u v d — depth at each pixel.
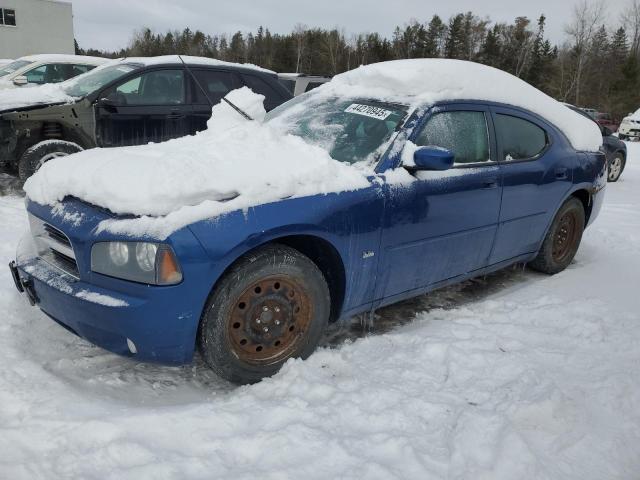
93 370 2.90
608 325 3.66
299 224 2.75
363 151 3.35
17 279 2.99
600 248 5.70
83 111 6.59
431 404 2.65
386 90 3.74
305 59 58.72
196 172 2.66
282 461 2.20
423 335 3.43
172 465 2.13
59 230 2.68
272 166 2.87
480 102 3.87
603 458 2.36
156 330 2.47
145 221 2.46
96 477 2.06
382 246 3.17
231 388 2.86
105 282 2.51
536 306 4.00
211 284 2.52
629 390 2.84
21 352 2.94
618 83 47.31
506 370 3.02
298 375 2.85
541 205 4.32
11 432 2.25
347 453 2.26
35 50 33.53
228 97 3.90
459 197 3.54
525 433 2.48
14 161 6.47
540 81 58.28
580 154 4.73
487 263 4.07
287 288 2.85
